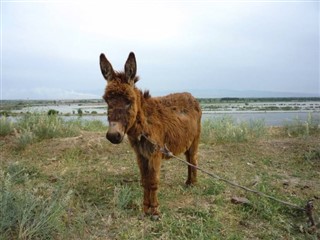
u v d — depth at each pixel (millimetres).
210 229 1895
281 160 3303
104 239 1775
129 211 2107
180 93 2551
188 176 2631
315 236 1812
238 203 2248
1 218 1651
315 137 4004
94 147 3664
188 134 2342
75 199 2289
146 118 1987
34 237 1661
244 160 3324
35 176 2783
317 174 2900
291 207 2164
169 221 1974
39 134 4102
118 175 2867
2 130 4262
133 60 1851
